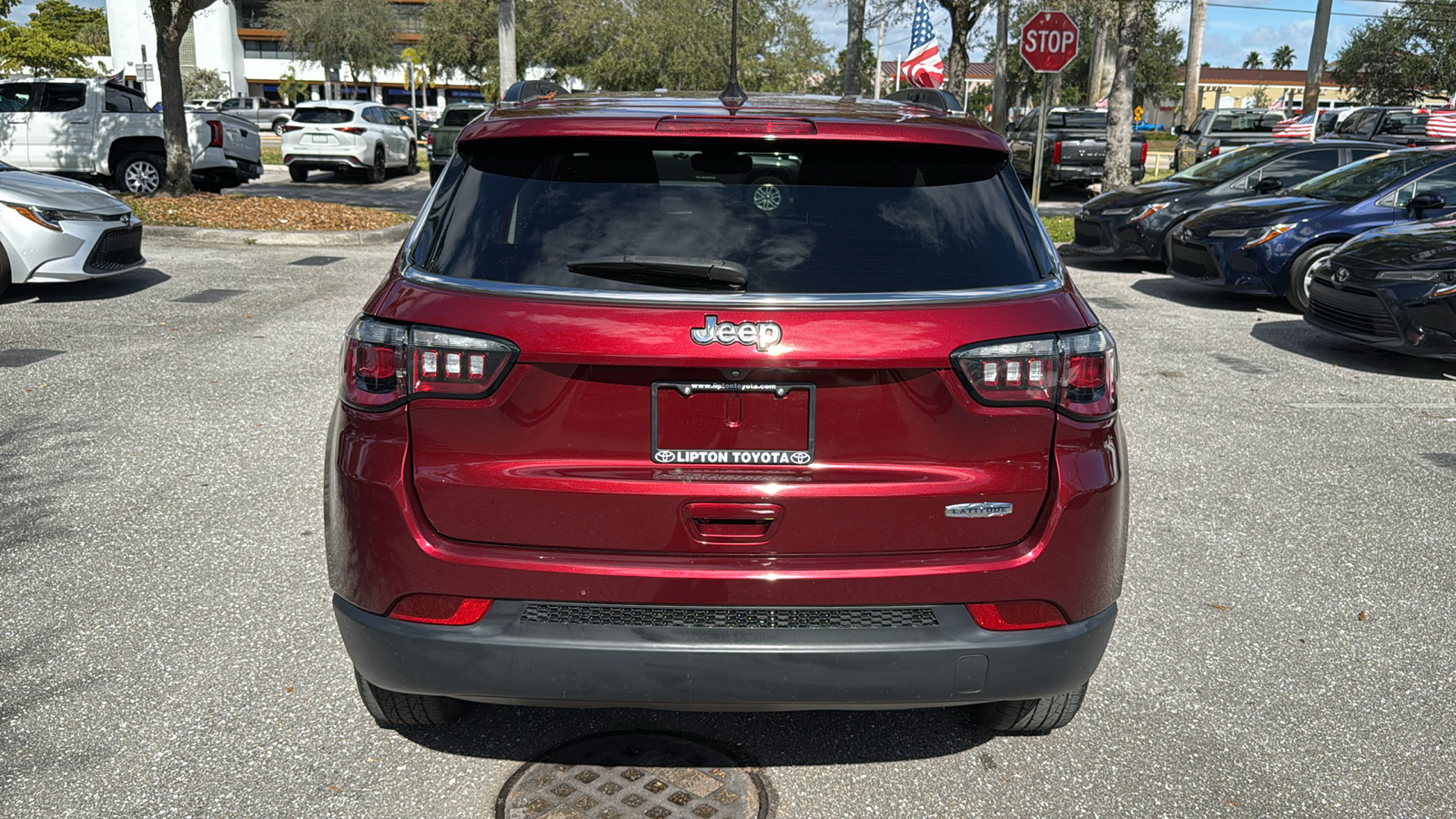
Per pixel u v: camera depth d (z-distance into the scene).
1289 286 10.48
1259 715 3.40
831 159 2.72
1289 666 3.72
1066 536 2.51
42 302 9.55
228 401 6.60
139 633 3.75
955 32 19.14
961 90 19.50
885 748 3.17
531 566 2.44
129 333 8.41
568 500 2.44
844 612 2.48
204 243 13.88
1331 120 27.38
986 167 2.82
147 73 40.66
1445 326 7.74
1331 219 10.38
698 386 2.40
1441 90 46.53
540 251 2.52
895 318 2.41
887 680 2.49
